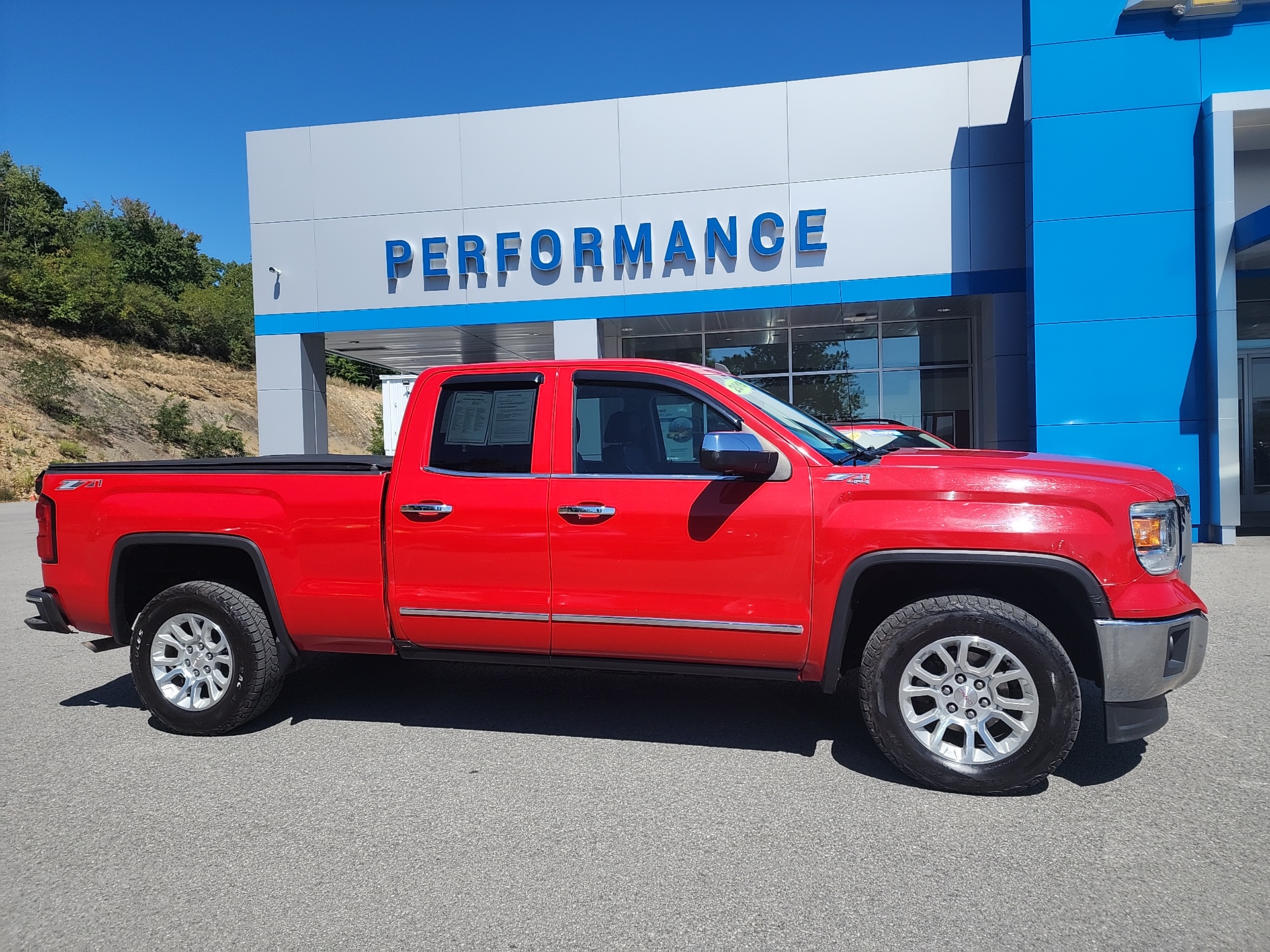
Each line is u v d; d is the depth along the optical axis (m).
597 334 14.50
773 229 13.79
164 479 4.45
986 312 13.95
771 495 3.65
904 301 13.87
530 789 3.57
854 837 3.07
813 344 16.08
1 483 26.27
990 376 13.75
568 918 2.56
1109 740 3.31
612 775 3.71
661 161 14.02
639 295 14.24
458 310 14.73
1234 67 10.88
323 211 14.98
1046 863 2.85
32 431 30.53
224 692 4.24
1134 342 11.28
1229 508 10.73
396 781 3.67
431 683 5.24
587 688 5.10
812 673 3.70
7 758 4.02
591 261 14.23
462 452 4.10
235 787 3.63
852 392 15.98
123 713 4.75
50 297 42.66
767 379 16.30
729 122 13.80
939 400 15.64
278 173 15.09
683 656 3.84
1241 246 10.57
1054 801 3.36
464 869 2.88
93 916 2.61
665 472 3.89
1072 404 11.47
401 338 16.28
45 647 6.55
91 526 4.50
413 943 2.44
